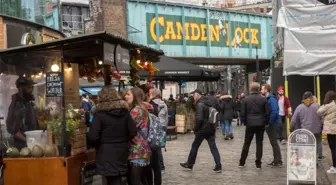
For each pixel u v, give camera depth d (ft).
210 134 37.29
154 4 93.97
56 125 24.49
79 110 27.68
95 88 69.82
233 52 110.11
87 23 89.51
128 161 24.32
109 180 23.45
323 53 55.06
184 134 73.82
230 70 152.35
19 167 24.43
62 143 24.43
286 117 55.62
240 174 36.37
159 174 29.27
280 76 61.87
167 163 42.63
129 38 90.38
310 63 55.31
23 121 25.35
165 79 67.41
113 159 22.82
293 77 59.16
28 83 25.30
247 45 114.11
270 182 33.24
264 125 37.93
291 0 55.52
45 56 24.89
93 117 23.16
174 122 73.05
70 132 24.63
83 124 25.84
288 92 59.21
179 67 59.31
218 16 106.01
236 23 110.83
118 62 27.20
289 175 31.48
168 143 59.82
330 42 54.75
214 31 105.09
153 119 26.09
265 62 125.29
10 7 55.67
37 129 25.07
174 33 97.45
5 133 25.48
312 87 58.80
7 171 24.52
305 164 31.24
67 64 28.35
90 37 23.76
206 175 36.22
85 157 25.93
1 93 25.63
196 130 37.50
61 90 24.67
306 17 55.21
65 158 24.13
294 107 59.06
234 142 60.44
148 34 93.35
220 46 106.73
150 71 37.04
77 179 25.03
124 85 38.52
